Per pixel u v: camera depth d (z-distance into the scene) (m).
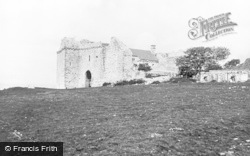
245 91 37.94
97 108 31.45
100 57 88.75
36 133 22.88
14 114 30.77
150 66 98.69
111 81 86.19
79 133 21.94
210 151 17.34
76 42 94.31
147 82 75.75
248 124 21.84
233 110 26.27
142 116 25.91
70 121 26.05
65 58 91.88
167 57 105.88
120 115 26.94
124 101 35.31
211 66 89.50
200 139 19.22
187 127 21.56
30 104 36.66
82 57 93.12
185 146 18.08
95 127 23.20
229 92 37.53
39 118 28.25
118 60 85.19
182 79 74.19
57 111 31.09
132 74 85.12
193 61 89.88
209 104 29.53
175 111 27.03
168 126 21.95
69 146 19.28
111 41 87.25
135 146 18.20
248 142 18.56
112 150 17.84
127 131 21.34
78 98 40.53
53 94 47.88
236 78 73.81
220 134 20.03
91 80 90.38
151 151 17.34
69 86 92.44
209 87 44.72
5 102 39.66
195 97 34.72
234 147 17.77
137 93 42.53
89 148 18.61
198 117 24.25
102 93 45.38
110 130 22.00
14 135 22.61
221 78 74.94
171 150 17.50
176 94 38.38
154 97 36.97
